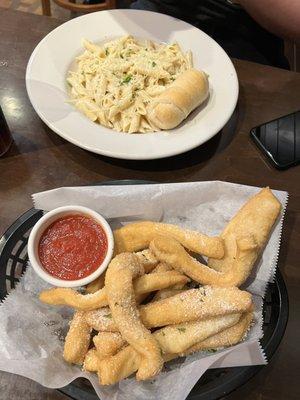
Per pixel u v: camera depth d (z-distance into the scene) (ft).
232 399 0.94
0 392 0.93
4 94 1.43
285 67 2.07
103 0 2.43
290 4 1.78
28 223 1.08
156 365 0.85
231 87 1.41
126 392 0.89
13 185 1.24
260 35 2.08
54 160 1.29
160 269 1.01
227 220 1.12
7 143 1.28
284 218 1.20
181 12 2.04
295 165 1.32
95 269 0.99
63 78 1.43
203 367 0.88
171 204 1.11
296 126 1.38
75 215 1.05
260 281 1.04
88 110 1.36
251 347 0.90
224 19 2.06
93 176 1.28
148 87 1.46
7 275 1.03
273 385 0.96
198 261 1.05
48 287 1.02
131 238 1.05
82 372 0.90
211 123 1.32
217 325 0.91
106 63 1.48
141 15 1.59
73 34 1.52
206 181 1.19
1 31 1.57
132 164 1.31
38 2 3.01
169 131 1.31
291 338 1.02
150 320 0.93
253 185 1.28
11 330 0.91
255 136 1.35
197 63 1.49
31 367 0.86
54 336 0.96
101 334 0.92
